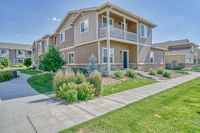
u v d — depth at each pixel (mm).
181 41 27344
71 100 4719
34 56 28078
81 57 13492
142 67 14453
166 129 2758
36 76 11672
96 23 11242
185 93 5906
